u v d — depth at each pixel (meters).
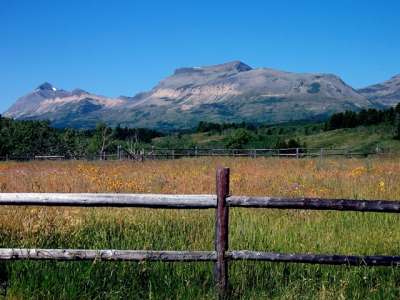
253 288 5.59
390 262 5.49
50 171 19.19
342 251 6.80
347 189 12.62
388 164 24.80
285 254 5.48
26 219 7.31
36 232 6.85
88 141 71.44
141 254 5.42
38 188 11.43
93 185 12.40
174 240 6.87
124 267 5.79
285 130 153.12
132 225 7.74
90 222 7.80
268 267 6.02
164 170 21.31
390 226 8.41
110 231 7.15
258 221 8.36
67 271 5.68
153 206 5.40
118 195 5.40
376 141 91.50
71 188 11.78
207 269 5.88
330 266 6.06
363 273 5.89
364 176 16.09
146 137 132.00
